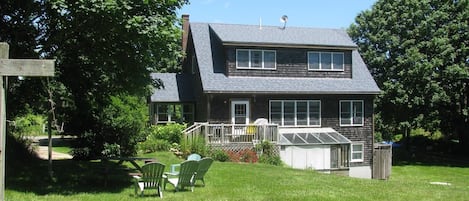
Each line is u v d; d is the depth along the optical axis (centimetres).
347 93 2984
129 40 1277
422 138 4553
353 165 3042
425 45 3638
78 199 1120
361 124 3094
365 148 3089
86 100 1545
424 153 4175
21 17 1317
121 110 1878
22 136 1944
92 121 1819
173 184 1283
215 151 2372
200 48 3003
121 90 1510
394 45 3719
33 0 1265
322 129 2970
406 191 1399
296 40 2972
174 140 2512
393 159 3841
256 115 2866
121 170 1590
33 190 1225
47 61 765
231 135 2511
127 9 1171
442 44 3503
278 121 2909
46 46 1327
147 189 1260
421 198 1274
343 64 3114
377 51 3862
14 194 1145
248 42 2812
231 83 2802
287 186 1420
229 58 2861
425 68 3425
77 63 1420
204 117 2845
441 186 1590
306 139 2656
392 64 3747
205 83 2752
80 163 1798
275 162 2416
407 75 3506
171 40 1266
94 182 1396
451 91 3644
